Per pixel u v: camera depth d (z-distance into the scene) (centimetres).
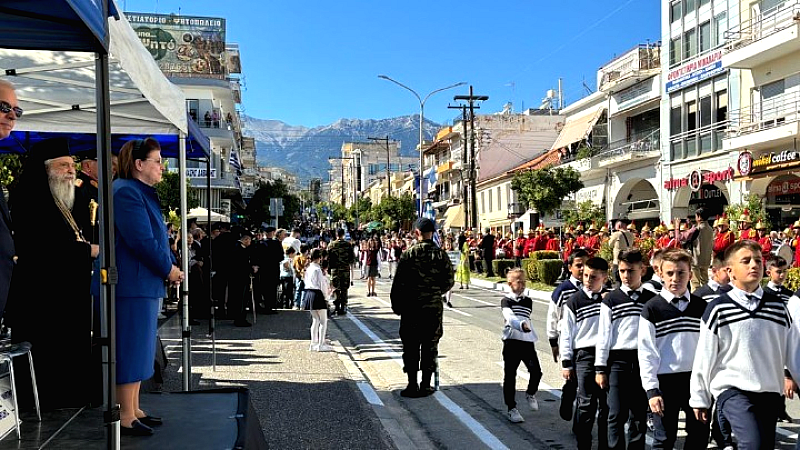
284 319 1416
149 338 434
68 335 489
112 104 697
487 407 741
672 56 3019
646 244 1858
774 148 2355
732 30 2605
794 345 411
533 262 2400
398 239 3347
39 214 478
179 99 678
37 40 354
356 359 1032
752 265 404
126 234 418
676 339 455
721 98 2706
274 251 1520
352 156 13200
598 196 3684
